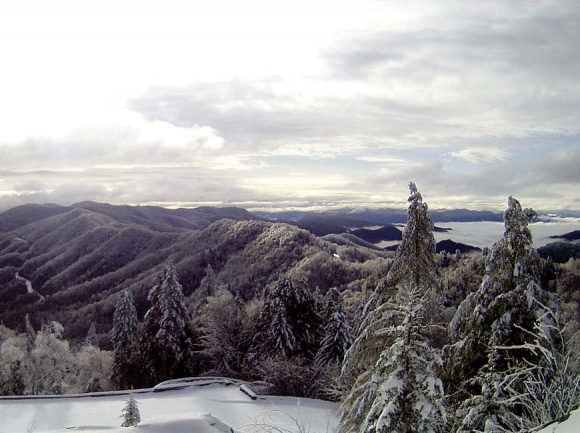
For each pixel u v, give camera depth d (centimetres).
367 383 734
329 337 2236
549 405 545
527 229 830
